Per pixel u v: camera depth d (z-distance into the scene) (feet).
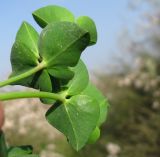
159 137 2.82
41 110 3.09
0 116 0.30
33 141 2.94
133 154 2.84
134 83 3.04
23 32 0.34
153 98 2.93
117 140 2.90
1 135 0.31
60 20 0.33
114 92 3.05
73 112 0.32
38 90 0.32
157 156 2.81
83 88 0.33
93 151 2.86
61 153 2.91
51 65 0.32
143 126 2.86
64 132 0.33
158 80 2.99
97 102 0.32
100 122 0.34
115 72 3.31
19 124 2.95
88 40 0.31
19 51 0.32
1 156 0.31
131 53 3.26
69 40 0.31
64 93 0.33
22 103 3.11
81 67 0.34
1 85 0.31
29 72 0.31
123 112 2.94
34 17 0.33
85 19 0.32
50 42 0.31
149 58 3.14
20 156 0.32
